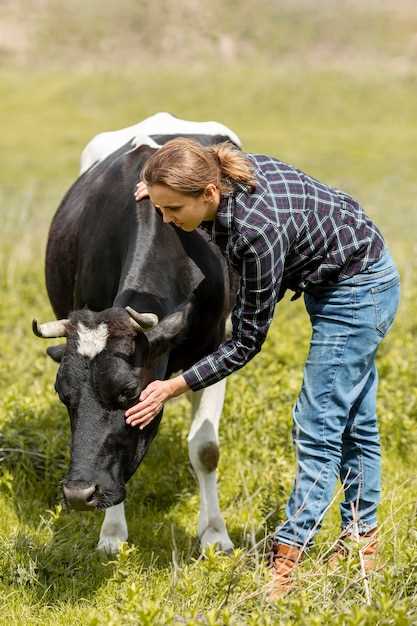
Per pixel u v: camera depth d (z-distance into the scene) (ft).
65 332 18.66
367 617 16.38
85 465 18.22
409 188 102.32
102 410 18.35
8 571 20.83
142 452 19.58
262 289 18.53
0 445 26.32
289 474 24.70
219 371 19.12
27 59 225.35
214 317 23.57
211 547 18.74
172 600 18.26
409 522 22.06
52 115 173.27
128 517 24.88
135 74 197.06
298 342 35.50
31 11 240.32
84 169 30.42
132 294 21.40
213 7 224.74
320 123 167.12
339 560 18.89
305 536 20.01
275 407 29.19
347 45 217.77
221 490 26.02
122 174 24.79
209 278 23.09
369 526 21.29
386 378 32.12
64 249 26.86
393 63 204.85
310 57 213.66
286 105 176.04
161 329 19.04
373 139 151.12
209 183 17.93
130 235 22.71
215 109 174.60
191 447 24.23
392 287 20.17
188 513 25.41
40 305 42.75
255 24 224.12
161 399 18.79
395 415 28.91
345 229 19.51
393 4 223.10
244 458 27.20
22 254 49.67
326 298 20.01
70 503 18.12
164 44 220.23
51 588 20.68
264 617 16.83
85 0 239.50
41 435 26.58
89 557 21.80
